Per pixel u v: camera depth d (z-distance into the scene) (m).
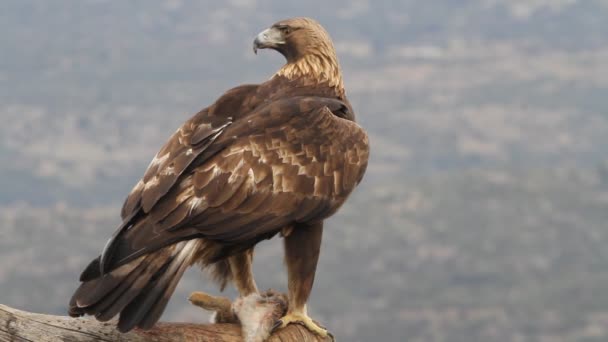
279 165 12.28
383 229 159.00
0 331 11.48
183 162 11.88
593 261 148.62
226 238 11.93
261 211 12.12
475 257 148.25
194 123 12.42
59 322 11.53
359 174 12.86
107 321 11.24
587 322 131.38
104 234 141.50
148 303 11.11
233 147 12.16
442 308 133.88
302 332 12.59
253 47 13.93
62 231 139.25
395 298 136.12
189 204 11.71
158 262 11.34
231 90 13.12
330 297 133.25
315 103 12.88
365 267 143.50
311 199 12.42
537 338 128.38
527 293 138.25
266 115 12.52
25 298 110.25
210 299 12.37
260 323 12.20
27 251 129.25
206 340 11.95
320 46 13.80
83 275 11.12
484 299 137.50
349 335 125.50
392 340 123.38
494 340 122.69
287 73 13.73
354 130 12.96
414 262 146.88
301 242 12.66
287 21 13.94
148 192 11.67
